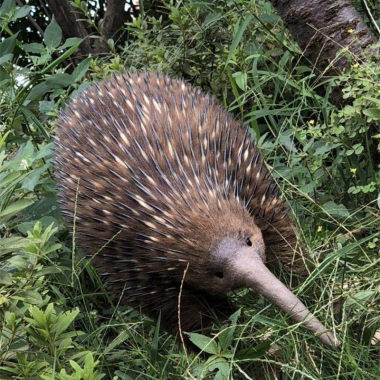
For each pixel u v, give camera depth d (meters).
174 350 1.25
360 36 1.41
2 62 1.46
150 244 1.12
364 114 1.33
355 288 1.17
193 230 1.09
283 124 1.41
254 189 1.16
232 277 1.08
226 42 1.63
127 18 2.26
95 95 1.27
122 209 1.13
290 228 1.21
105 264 1.19
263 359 1.15
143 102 1.21
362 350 1.12
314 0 1.41
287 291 1.05
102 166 1.17
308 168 1.36
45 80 1.52
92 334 1.22
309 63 1.54
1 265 1.20
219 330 1.15
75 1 1.76
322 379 1.09
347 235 1.26
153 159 1.13
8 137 1.46
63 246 1.35
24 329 1.06
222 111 1.25
